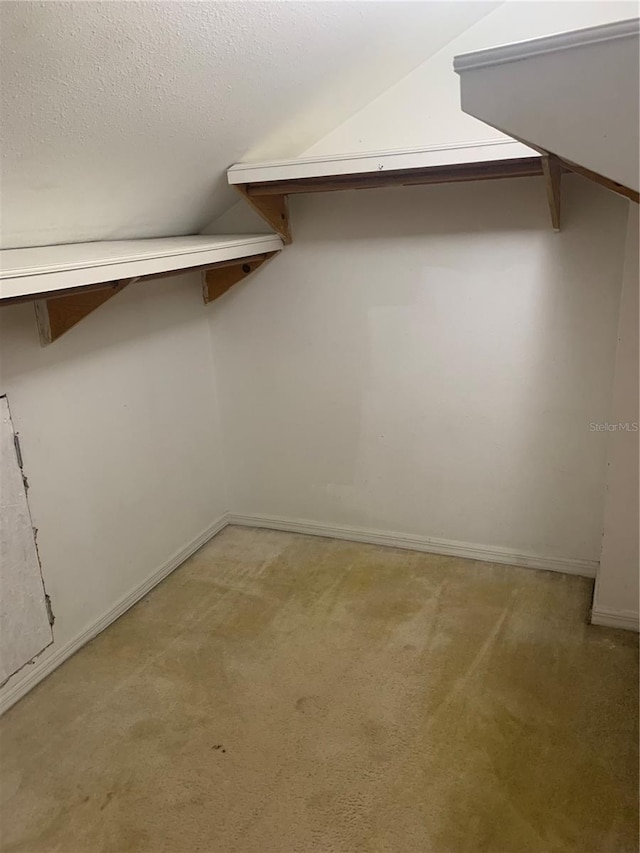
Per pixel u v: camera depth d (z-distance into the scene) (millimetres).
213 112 1756
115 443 2350
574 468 2449
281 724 1854
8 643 1965
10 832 1563
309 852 1477
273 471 2965
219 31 1401
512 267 2318
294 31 1567
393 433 2689
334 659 2113
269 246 2492
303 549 2846
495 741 1754
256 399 2887
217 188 2314
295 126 2184
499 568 2625
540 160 1888
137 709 1940
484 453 2564
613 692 1909
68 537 2166
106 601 2354
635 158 984
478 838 1488
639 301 1936
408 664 2072
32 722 1908
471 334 2445
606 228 2168
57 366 2066
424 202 2363
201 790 1654
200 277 2760
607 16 2041
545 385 2396
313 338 2699
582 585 2477
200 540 2895
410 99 2301
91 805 1627
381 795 1612
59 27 1144
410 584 2529
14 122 1337
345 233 2514
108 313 2262
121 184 1858
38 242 1912
